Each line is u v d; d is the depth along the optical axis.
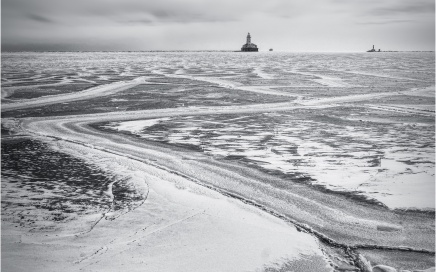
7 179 10.27
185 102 24.78
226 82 38.00
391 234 7.24
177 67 64.06
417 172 10.63
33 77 42.16
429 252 6.62
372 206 8.46
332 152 12.81
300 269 6.07
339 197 8.97
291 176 10.44
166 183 9.91
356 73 49.66
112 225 7.54
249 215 7.99
